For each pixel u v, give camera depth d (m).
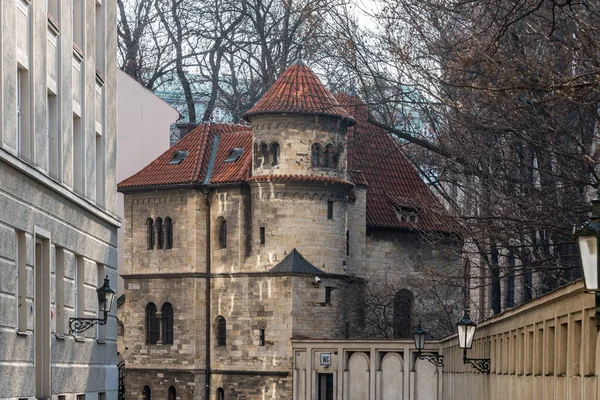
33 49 71.25
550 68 73.38
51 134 78.06
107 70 96.69
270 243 173.38
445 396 145.25
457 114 89.19
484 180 90.81
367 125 186.12
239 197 176.62
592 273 36.47
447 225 102.19
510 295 151.12
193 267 178.50
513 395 67.12
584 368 45.31
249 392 174.00
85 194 86.25
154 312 181.88
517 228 84.31
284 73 177.25
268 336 172.88
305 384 170.75
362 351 168.62
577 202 81.62
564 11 71.31
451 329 164.00
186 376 177.75
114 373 96.50
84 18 87.00
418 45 96.94
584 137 80.44
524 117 80.69
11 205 66.06
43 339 75.06
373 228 181.75
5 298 64.50
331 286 174.50
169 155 185.62
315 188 173.25
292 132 172.62
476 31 82.56
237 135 186.00
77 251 83.69
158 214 182.12
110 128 97.06
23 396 67.75
